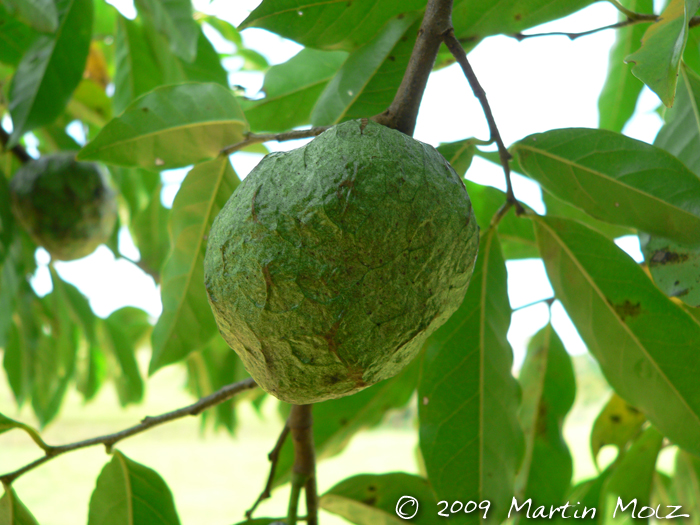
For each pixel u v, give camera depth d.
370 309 0.65
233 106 0.73
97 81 1.01
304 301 0.65
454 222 0.66
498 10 0.72
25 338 0.91
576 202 0.72
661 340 0.72
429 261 0.65
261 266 0.65
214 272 0.66
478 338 0.74
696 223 0.70
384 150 0.65
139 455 2.69
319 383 0.66
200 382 1.01
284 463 0.80
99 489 0.75
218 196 0.76
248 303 0.66
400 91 0.67
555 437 0.81
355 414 0.81
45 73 0.82
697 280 0.70
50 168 0.89
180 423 3.26
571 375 0.81
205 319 0.78
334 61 0.80
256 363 0.66
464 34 0.73
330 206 0.65
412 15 0.72
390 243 0.65
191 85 0.73
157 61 0.89
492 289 0.74
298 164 0.66
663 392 0.73
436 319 0.66
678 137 0.72
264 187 0.66
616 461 0.81
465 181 0.80
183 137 0.73
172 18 0.80
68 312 1.01
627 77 0.84
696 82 0.72
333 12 0.72
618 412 0.80
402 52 0.72
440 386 0.74
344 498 0.78
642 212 0.71
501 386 0.74
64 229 0.89
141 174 0.93
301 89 0.80
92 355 1.20
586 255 0.73
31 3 0.79
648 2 0.81
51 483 2.10
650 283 0.72
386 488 0.78
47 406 1.03
